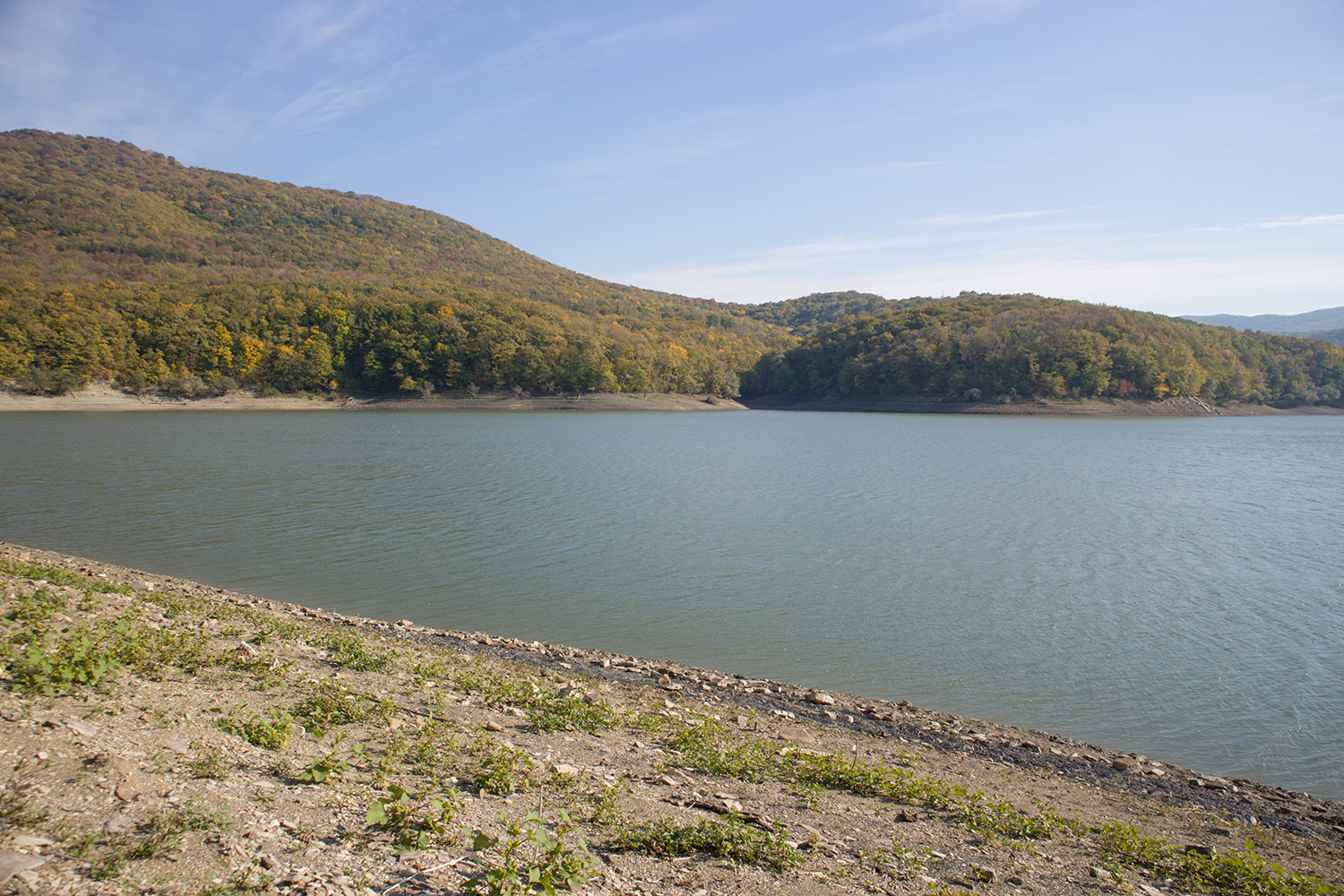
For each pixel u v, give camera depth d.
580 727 11.34
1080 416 137.88
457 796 7.26
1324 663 17.78
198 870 5.15
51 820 5.31
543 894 5.49
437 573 24.45
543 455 60.59
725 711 13.73
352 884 5.43
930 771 11.63
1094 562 27.12
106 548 26.42
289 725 8.34
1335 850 9.98
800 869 7.26
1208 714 15.24
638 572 24.91
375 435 77.38
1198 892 8.16
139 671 9.45
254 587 22.45
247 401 129.12
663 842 7.22
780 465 56.66
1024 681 16.80
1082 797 11.25
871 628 19.97
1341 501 41.38
